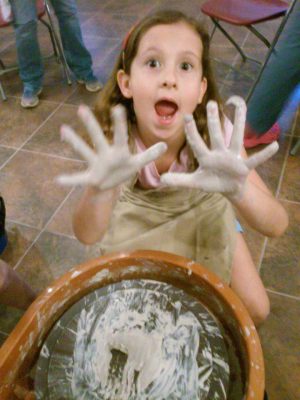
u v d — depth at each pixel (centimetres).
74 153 163
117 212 86
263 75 141
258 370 52
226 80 199
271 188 142
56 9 176
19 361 59
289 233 126
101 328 63
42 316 62
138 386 56
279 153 155
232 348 61
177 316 64
